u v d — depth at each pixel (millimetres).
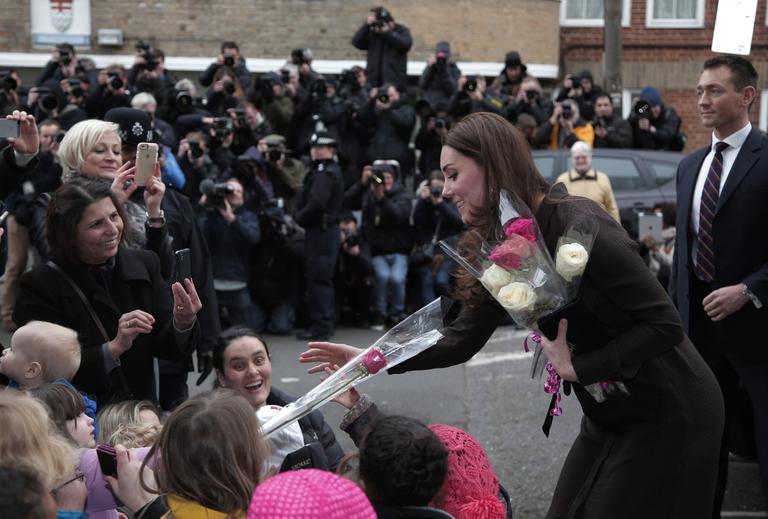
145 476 3186
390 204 10094
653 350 3230
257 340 4305
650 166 11141
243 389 4258
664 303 3234
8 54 14969
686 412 3354
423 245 10297
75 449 3305
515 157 3301
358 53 15586
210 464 2758
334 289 10336
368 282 10211
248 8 15422
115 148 4992
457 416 7156
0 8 14914
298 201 9812
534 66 16234
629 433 3393
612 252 3213
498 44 16016
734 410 5051
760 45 16984
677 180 5176
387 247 10234
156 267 4512
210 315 5359
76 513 2842
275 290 9883
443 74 12812
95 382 4105
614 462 3383
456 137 3332
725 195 4859
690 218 5047
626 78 17359
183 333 4375
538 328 3273
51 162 8883
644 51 17344
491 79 16078
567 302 3227
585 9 17203
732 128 4902
